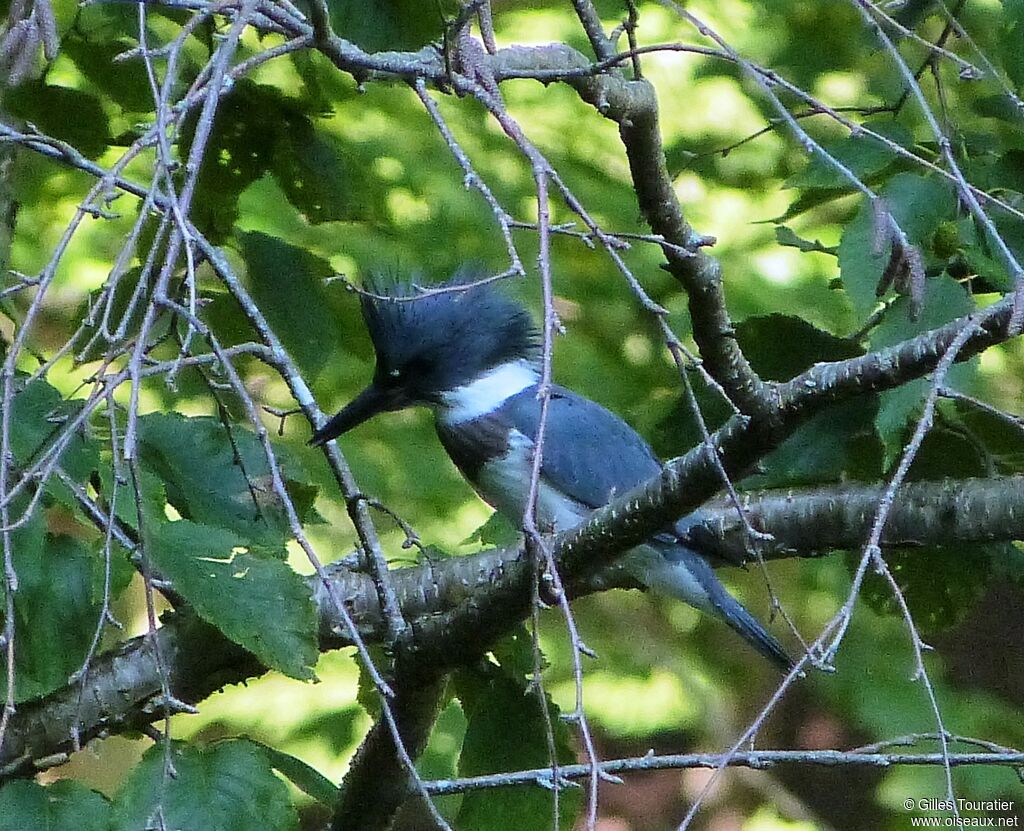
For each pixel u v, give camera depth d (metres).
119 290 5.72
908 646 11.46
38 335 9.27
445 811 10.12
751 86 10.34
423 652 5.20
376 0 6.34
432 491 10.57
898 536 6.31
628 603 12.69
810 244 7.00
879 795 11.23
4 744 5.35
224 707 11.17
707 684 12.39
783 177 10.73
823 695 12.15
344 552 10.56
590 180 10.59
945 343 4.20
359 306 7.50
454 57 4.15
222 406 4.72
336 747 11.03
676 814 14.22
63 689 5.43
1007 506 6.14
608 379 10.18
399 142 10.38
